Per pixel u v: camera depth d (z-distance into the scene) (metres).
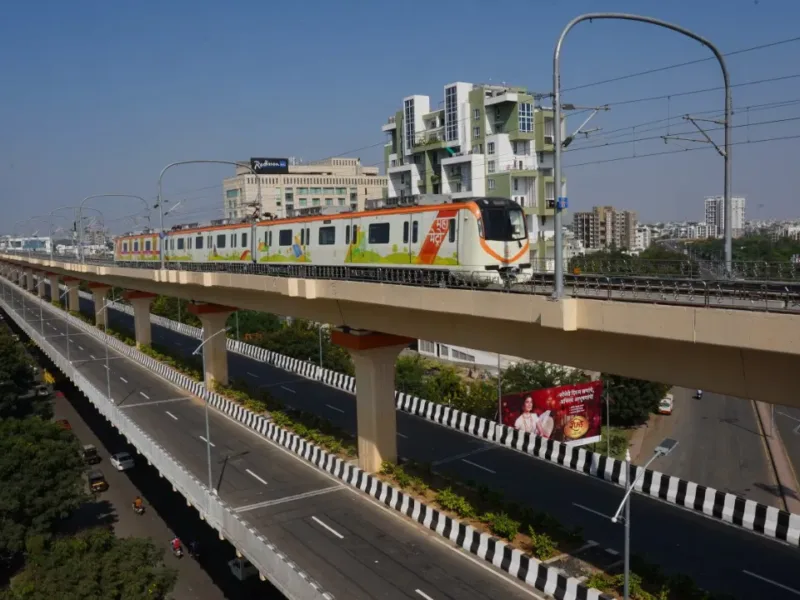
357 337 29.05
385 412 30.23
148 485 42.44
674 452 42.12
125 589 23.89
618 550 22.50
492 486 29.19
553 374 44.78
